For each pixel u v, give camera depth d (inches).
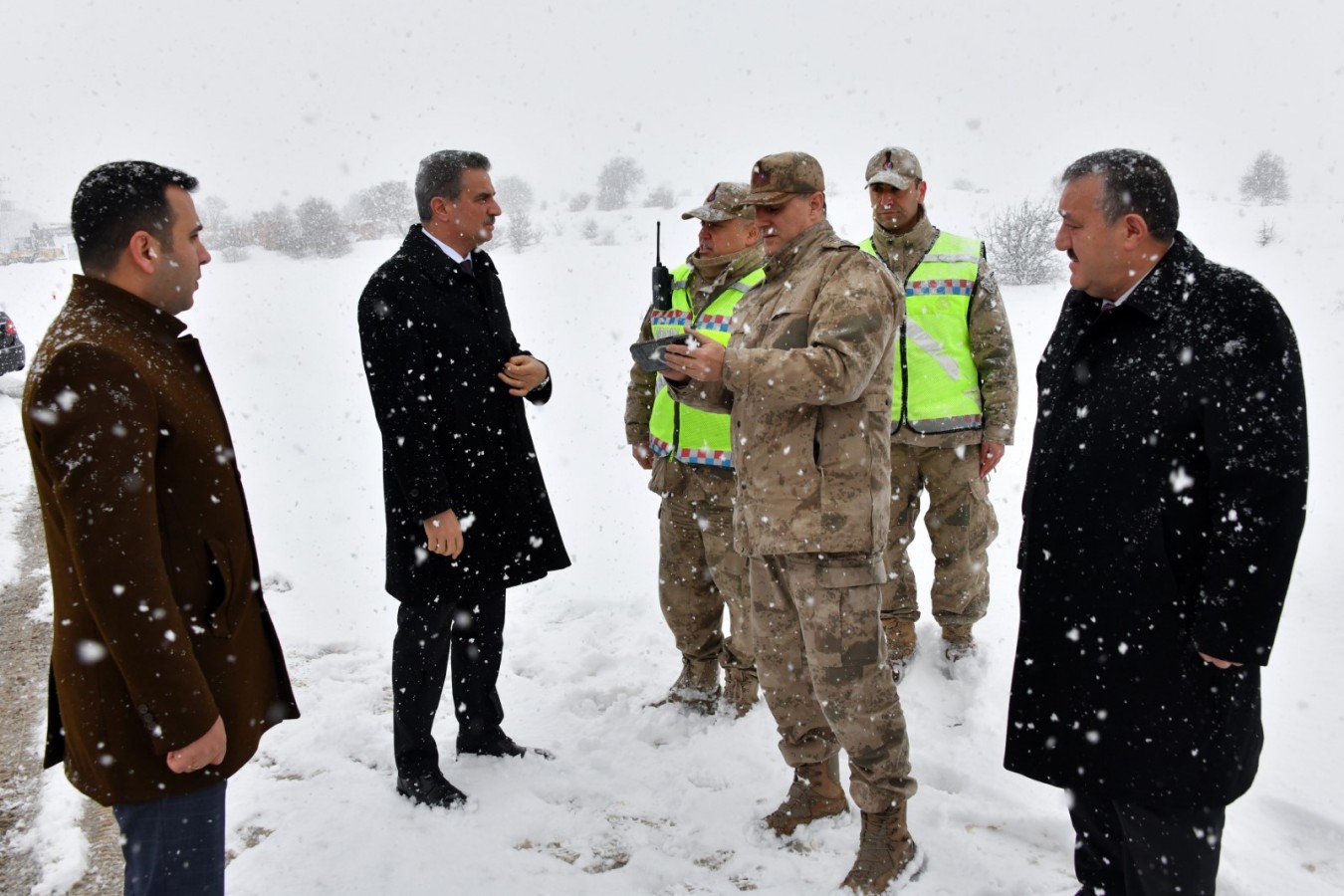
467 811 118.9
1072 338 87.2
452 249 123.8
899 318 100.2
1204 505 77.0
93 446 65.7
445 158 120.6
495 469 124.6
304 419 381.7
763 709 144.6
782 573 107.7
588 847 112.7
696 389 105.4
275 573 211.2
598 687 156.4
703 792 122.4
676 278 149.7
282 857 109.6
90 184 73.0
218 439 77.7
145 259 74.1
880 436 101.7
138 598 66.9
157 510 72.3
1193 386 75.9
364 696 152.4
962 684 148.7
